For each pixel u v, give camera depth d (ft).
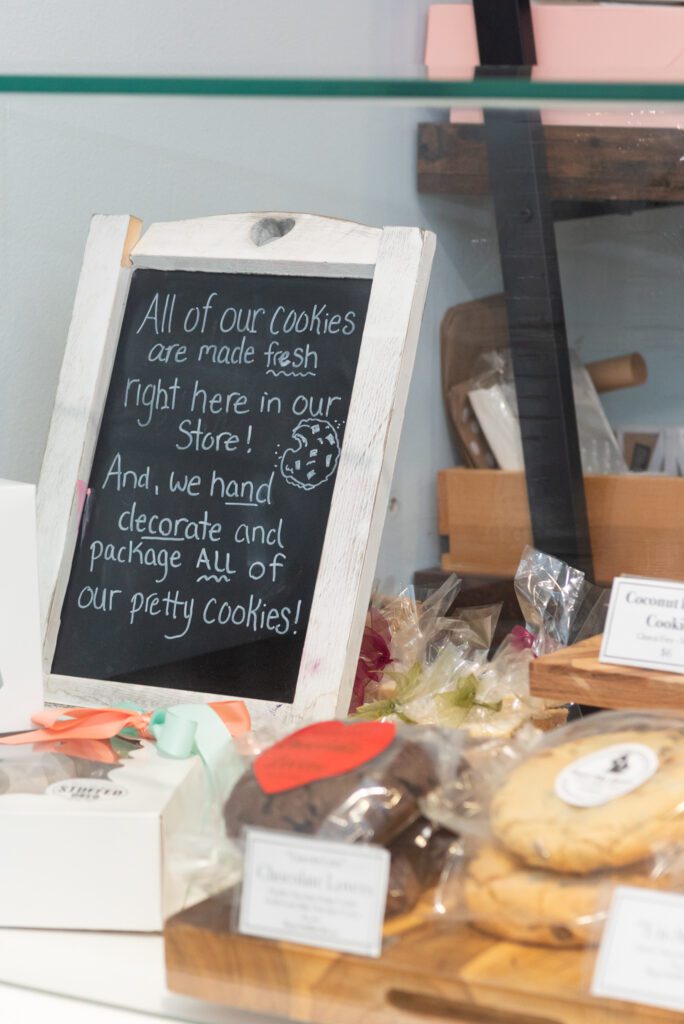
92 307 3.73
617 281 6.14
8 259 3.89
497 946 2.11
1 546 2.95
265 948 2.14
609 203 5.74
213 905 2.28
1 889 2.52
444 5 6.93
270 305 3.59
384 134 5.58
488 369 6.53
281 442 3.46
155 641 3.44
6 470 4.00
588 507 5.85
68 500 3.62
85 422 3.65
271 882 2.15
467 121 5.27
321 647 3.20
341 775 2.24
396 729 2.47
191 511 3.52
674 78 2.88
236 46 5.35
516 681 3.29
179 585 3.47
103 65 3.33
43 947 2.46
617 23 6.35
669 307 6.06
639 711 2.52
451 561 6.10
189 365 3.65
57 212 4.07
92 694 3.42
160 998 2.32
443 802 2.27
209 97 3.14
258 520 3.43
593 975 1.96
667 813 2.12
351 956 2.09
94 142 4.17
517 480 5.97
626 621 2.73
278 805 2.20
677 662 2.64
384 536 5.84
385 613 3.87
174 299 3.73
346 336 3.45
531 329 6.21
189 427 3.60
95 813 2.46
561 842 2.10
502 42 6.51
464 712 3.05
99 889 2.49
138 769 2.71
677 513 5.35
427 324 6.42
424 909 2.19
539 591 4.00
